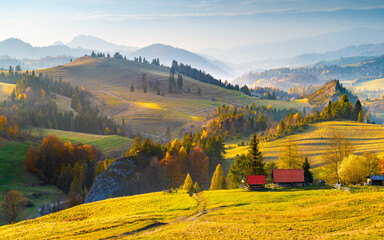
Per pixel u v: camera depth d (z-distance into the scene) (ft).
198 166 508.12
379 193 183.11
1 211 371.97
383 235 104.88
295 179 275.59
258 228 139.74
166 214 199.82
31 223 237.25
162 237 136.77
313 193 221.66
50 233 169.78
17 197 410.11
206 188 487.61
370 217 132.98
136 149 512.22
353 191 218.59
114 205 255.09
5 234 183.21
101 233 155.63
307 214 158.81
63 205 438.40
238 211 186.19
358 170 265.95
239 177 355.36
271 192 244.42
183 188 373.20
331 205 167.32
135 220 181.78
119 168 461.78
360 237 106.63
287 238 119.55
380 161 307.58
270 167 370.32
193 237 132.26
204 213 193.98
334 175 301.02
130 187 442.50
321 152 503.20
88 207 261.85
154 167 472.44
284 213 169.07
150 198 263.49
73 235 157.69
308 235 121.19
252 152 320.09
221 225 149.59
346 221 133.08
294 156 347.56
